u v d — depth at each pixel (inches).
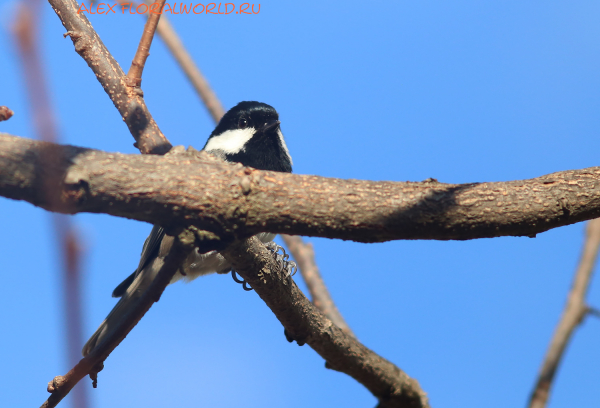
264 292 279.0
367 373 320.8
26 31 53.5
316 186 198.5
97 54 295.1
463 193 201.2
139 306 195.0
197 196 188.4
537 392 294.0
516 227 202.5
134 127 287.6
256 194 193.5
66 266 55.9
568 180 205.5
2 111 176.9
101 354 193.0
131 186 182.4
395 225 199.3
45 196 171.0
